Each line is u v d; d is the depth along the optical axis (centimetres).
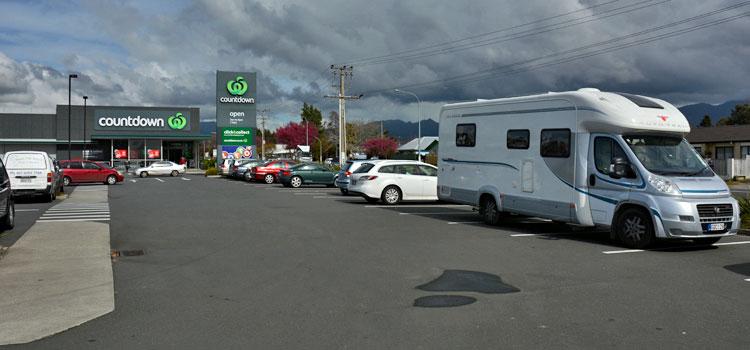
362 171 2089
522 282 809
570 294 738
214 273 882
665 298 716
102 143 6259
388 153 8038
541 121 1309
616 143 1149
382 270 894
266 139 12075
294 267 921
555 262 959
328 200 2278
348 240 1202
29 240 1190
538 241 1194
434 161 4566
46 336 582
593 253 1048
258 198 2391
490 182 1452
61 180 2734
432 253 1045
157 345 551
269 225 1455
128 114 6225
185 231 1349
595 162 1186
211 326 611
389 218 1616
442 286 786
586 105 1203
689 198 1051
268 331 590
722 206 1063
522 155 1355
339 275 859
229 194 2659
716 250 1082
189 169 6494
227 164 4938
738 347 535
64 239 1205
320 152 8494
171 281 829
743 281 812
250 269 909
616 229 1140
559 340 555
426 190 2088
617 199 1133
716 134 5075
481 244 1151
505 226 1443
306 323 617
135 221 1546
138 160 6322
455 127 1584
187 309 679
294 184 3219
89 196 2545
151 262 974
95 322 629
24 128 6169
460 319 627
